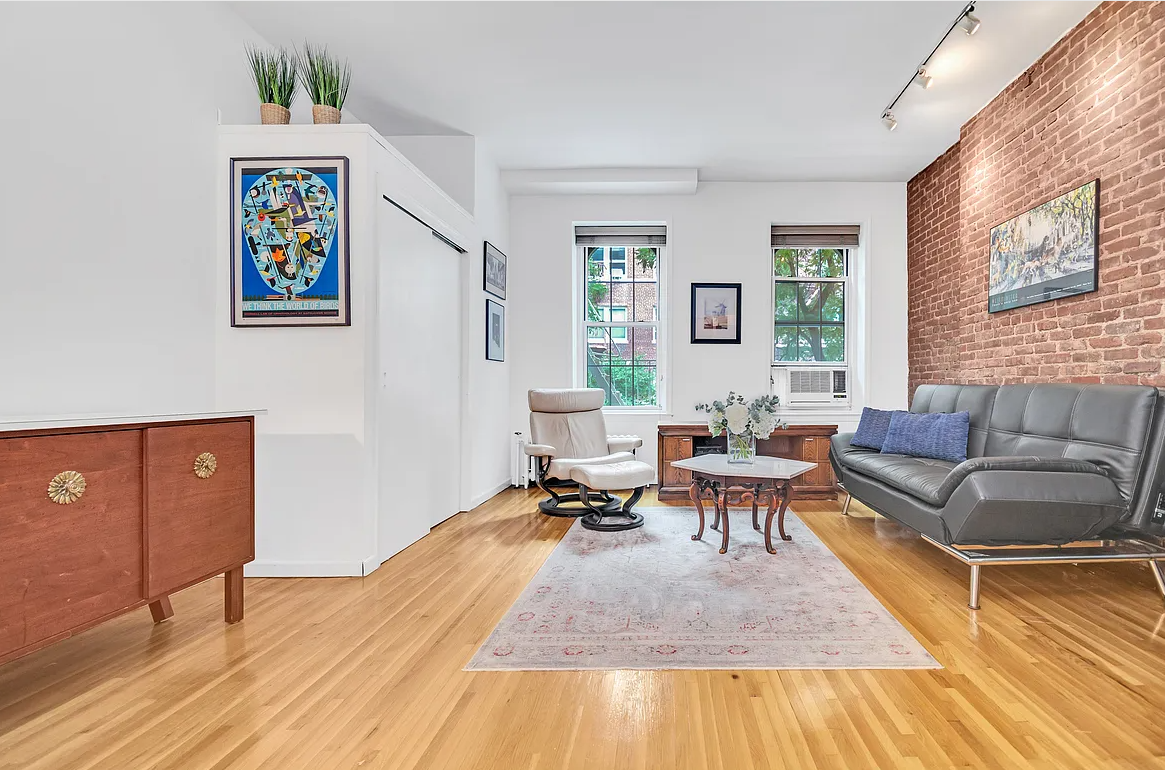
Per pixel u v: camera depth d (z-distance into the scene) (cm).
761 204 566
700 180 566
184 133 270
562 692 175
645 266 588
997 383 401
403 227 339
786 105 409
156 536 190
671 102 404
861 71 364
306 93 357
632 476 387
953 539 256
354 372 290
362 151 291
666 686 178
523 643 209
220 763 141
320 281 289
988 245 412
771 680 182
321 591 267
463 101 403
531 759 143
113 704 168
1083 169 313
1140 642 208
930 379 508
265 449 291
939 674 185
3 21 193
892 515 331
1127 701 168
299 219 288
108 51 231
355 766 140
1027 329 367
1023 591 263
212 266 289
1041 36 328
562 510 420
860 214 562
